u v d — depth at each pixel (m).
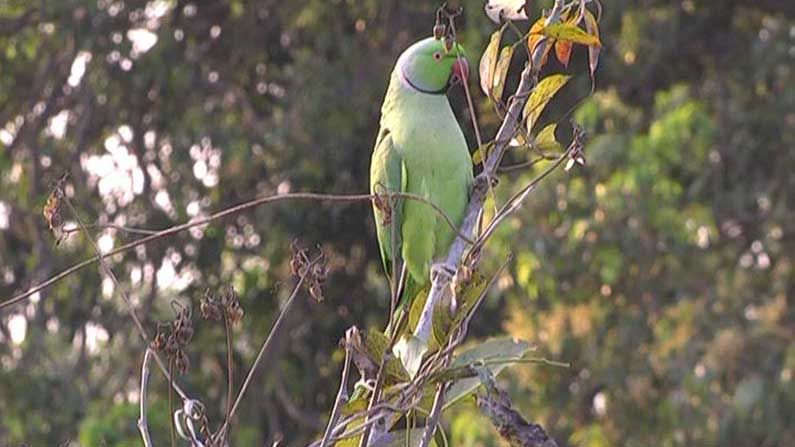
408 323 4.71
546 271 11.93
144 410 4.55
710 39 15.10
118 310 14.95
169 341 4.44
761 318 12.93
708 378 12.14
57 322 15.07
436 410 4.43
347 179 15.19
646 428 12.16
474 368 4.46
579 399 12.23
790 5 15.05
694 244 12.54
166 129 15.38
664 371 12.19
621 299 12.38
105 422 13.45
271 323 15.73
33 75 15.43
